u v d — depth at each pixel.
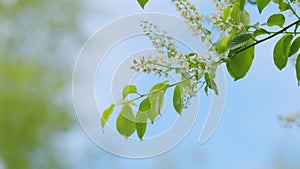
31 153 5.14
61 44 5.41
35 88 5.22
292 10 1.18
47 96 5.22
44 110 5.18
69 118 5.21
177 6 1.17
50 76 5.29
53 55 5.34
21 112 5.14
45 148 5.15
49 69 5.31
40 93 5.22
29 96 5.20
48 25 5.41
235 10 1.17
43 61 5.32
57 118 5.19
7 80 5.18
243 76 1.20
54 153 5.14
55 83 5.25
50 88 5.23
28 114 5.16
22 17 5.39
